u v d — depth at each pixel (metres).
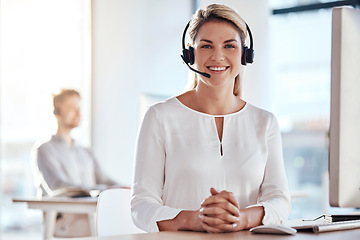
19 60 6.19
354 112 1.65
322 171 6.97
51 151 4.38
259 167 2.00
